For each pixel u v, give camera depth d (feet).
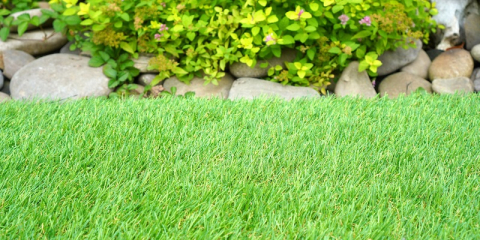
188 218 6.66
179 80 13.47
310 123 9.84
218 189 7.39
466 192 7.50
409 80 13.71
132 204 6.93
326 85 13.48
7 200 6.88
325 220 6.68
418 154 8.66
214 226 6.48
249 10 12.62
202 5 13.10
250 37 12.57
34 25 15.03
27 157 8.11
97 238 6.18
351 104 11.16
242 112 10.34
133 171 7.91
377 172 8.14
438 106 11.05
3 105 10.66
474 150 8.80
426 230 6.59
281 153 8.70
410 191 7.52
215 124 9.61
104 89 12.84
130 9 13.32
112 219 6.59
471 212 6.96
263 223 6.59
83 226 6.42
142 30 13.14
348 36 13.35
